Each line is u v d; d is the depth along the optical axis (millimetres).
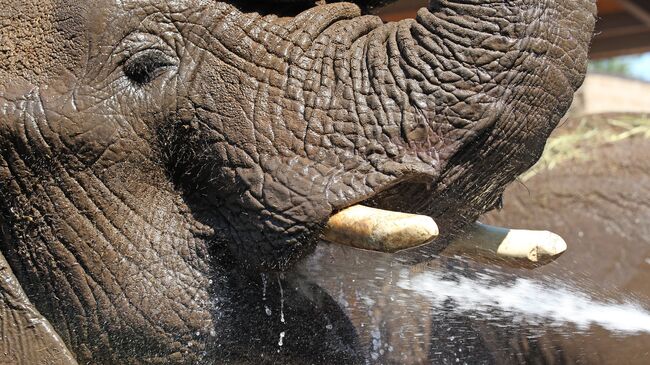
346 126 4668
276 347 5051
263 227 4688
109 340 4973
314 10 4953
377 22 5027
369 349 5301
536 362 6457
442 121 4562
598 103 20422
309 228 4602
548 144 8352
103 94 4781
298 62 4809
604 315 6828
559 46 4633
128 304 4914
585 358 6699
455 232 4973
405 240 4422
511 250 4984
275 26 4867
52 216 4871
